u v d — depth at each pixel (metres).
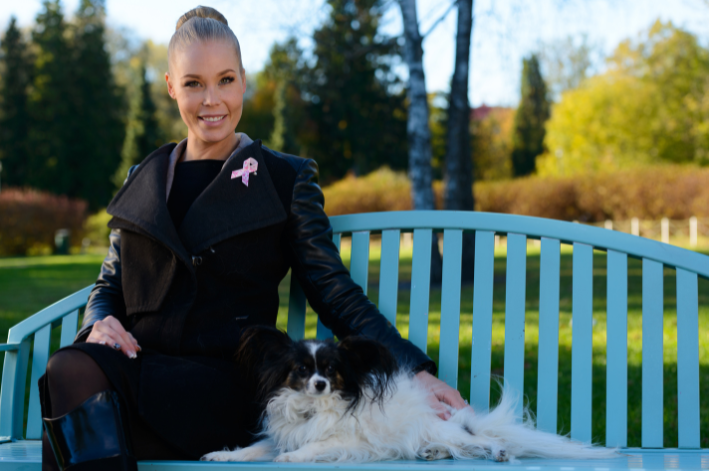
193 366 1.95
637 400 3.97
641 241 2.35
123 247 2.12
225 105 2.19
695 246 15.76
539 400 2.35
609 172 22.83
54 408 1.73
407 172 33.75
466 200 10.71
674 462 1.87
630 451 2.18
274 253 2.19
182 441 1.85
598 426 3.61
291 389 2.05
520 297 2.41
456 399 2.15
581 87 34.81
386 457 2.01
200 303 2.06
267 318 2.19
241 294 2.12
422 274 2.50
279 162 2.28
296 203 2.24
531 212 23.20
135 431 1.83
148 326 2.04
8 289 11.35
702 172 20.95
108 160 36.78
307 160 2.35
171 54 2.20
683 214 20.67
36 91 35.97
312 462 1.86
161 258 2.05
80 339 2.03
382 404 2.03
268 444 2.03
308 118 37.12
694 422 2.26
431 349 5.02
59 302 2.63
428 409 2.08
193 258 2.03
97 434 1.66
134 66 48.00
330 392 2.00
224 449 1.95
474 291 2.45
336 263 2.23
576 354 2.35
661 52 30.78
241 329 2.11
